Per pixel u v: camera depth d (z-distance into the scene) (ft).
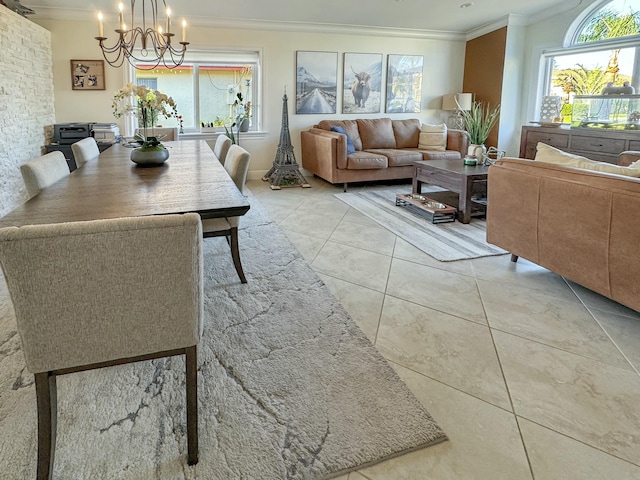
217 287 9.18
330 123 21.31
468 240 12.52
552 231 8.87
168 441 5.03
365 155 19.33
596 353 6.91
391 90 23.17
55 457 4.76
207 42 19.93
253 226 13.74
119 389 5.95
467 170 14.58
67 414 5.44
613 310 8.32
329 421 5.35
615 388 6.07
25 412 5.46
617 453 4.94
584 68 19.75
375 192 19.12
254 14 19.40
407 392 5.92
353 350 6.92
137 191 6.89
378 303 8.60
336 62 21.97
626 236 7.30
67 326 4.02
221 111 21.48
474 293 9.09
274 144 22.04
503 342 7.23
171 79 20.54
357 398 5.78
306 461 4.75
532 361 6.70
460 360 6.72
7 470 4.60
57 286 3.87
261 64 20.92
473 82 23.73
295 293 8.96
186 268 4.23
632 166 8.31
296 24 20.71
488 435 5.20
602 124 18.16
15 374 6.21
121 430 5.19
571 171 8.37
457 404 5.73
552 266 9.07
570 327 7.70
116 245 3.92
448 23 21.86
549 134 19.66
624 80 18.21
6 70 13.83
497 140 22.63
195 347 4.59
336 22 20.94
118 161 9.99
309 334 7.38
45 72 17.47
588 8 18.85
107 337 4.19
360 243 12.25
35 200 6.26
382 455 4.84
